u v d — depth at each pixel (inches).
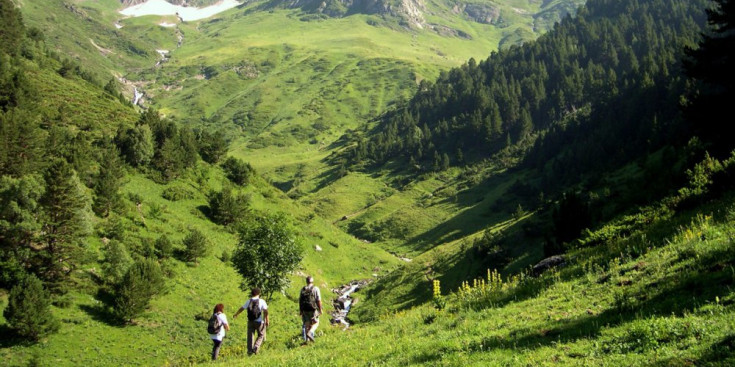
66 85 4655.5
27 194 1769.2
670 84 4992.6
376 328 696.4
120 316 1765.5
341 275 3777.1
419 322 649.0
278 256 1818.4
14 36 4820.4
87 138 3255.4
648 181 1702.8
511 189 6033.5
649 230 789.2
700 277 401.1
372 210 6732.3
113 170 2758.4
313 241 3993.6
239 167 4052.7
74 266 1850.4
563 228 1672.0
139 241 2361.0
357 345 561.9
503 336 422.0
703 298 355.9
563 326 403.9
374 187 7819.9
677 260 498.3
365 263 4197.8
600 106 6412.4
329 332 819.4
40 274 1720.0
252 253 1806.1
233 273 2610.7
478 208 5925.2
